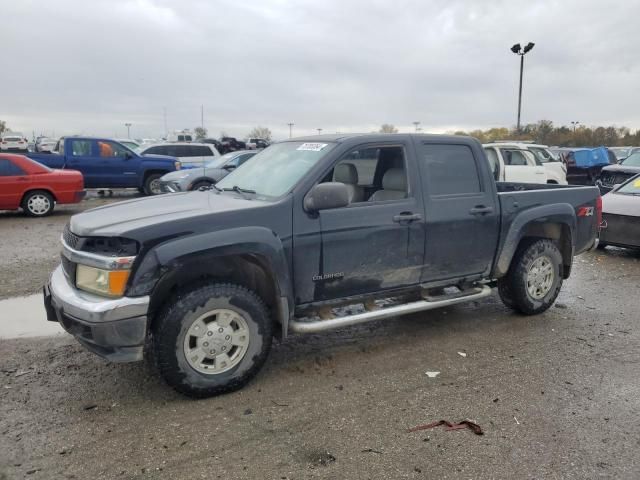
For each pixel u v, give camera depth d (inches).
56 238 393.1
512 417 139.8
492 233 201.5
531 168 566.3
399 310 182.1
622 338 199.0
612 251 378.3
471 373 167.0
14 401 146.5
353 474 115.4
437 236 186.7
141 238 136.7
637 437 130.6
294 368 170.6
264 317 155.4
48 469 116.3
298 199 159.9
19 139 2055.9
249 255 151.8
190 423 136.0
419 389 155.9
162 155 735.1
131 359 139.1
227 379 150.3
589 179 888.3
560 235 229.9
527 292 215.9
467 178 196.1
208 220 145.8
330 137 183.3
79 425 134.5
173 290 151.4
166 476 114.3
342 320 169.8
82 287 144.3
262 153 205.9
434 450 124.6
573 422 137.5
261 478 114.0
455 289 254.1
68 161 620.4
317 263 163.9
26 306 230.5
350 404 146.6
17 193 499.5
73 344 187.9
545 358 179.3
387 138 180.7
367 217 170.9
